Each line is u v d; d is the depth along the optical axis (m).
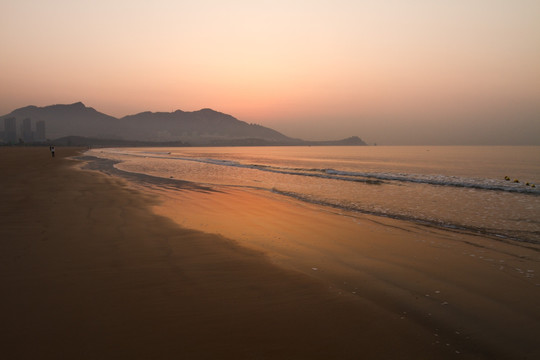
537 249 6.67
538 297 4.37
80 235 7.05
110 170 28.25
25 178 19.52
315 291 4.44
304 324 3.54
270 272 5.12
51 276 4.71
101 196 12.95
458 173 33.91
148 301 3.98
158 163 43.47
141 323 3.45
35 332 3.21
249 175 26.17
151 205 11.24
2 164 33.06
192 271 5.09
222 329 3.38
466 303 4.18
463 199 13.78
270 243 6.90
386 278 5.02
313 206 11.93
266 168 35.56
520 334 3.45
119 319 3.52
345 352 3.04
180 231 7.69
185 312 3.73
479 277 5.10
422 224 9.03
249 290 4.41
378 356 2.99
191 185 18.22
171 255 5.87
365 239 7.37
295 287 4.56
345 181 21.69
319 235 7.69
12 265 5.14
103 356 2.85
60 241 6.54
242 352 2.98
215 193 15.05
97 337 3.15
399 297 4.32
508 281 4.95
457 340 3.32
